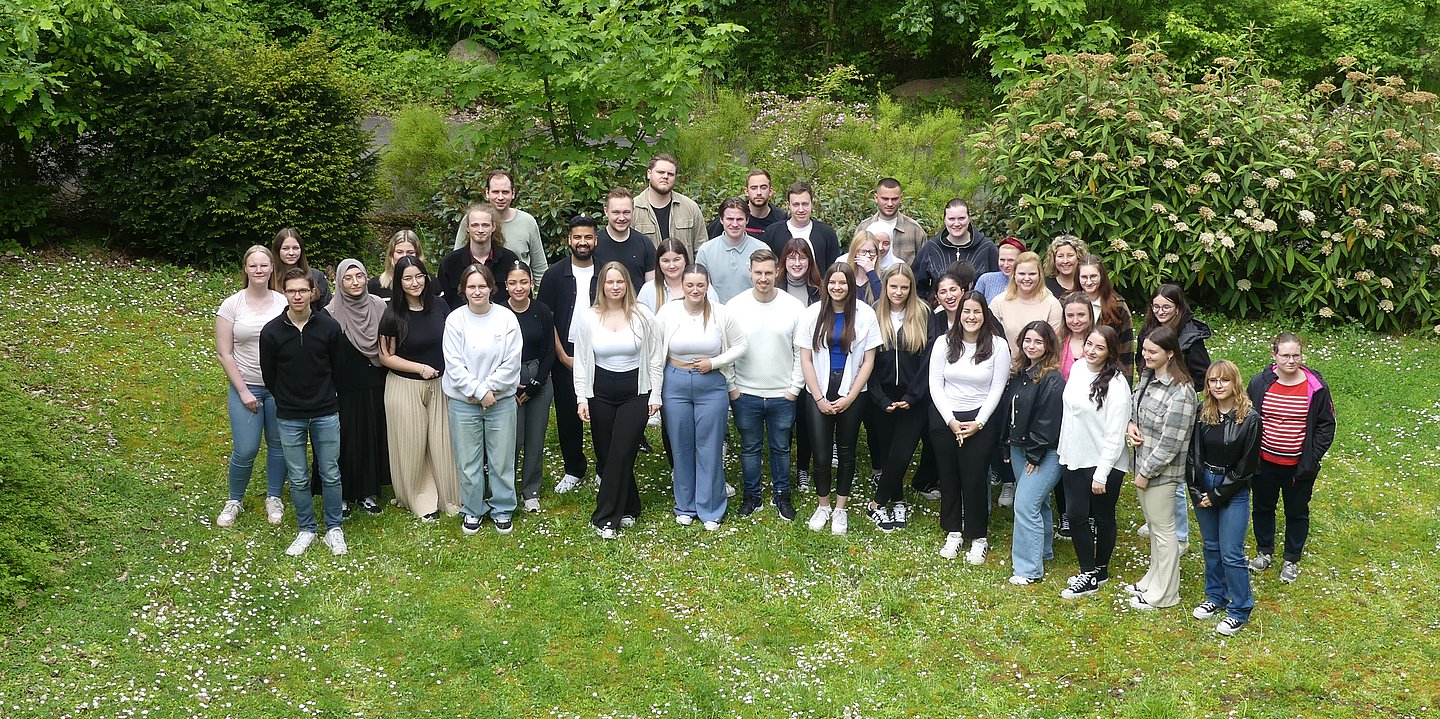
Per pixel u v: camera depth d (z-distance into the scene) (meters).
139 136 9.55
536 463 6.92
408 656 5.50
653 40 10.51
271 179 9.67
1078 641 5.75
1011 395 6.27
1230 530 5.70
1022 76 14.31
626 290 6.53
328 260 10.19
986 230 10.38
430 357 6.66
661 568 6.34
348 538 6.50
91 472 6.77
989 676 5.48
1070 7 14.09
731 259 7.25
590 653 5.59
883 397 6.73
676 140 10.83
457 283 7.05
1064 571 6.42
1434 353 9.53
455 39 18.78
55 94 9.09
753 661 5.55
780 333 6.71
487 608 5.91
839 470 6.80
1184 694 5.28
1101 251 9.98
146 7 9.72
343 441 6.70
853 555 6.55
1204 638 5.74
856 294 6.84
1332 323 10.14
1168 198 9.92
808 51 19.20
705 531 6.75
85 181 9.66
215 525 6.49
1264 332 9.96
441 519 6.78
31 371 7.80
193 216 9.62
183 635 5.49
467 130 10.81
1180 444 5.75
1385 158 9.85
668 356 6.71
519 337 6.52
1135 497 7.29
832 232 7.68
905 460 6.71
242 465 6.45
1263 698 5.27
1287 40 16.36
